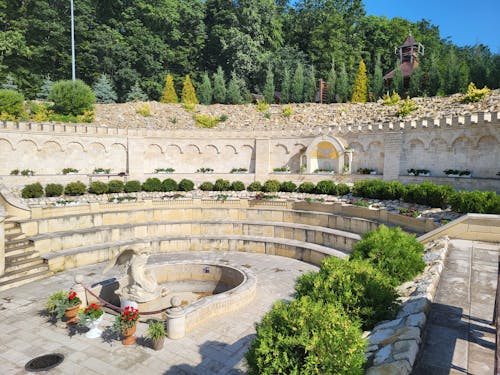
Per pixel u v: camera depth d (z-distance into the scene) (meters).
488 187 21.19
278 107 48.44
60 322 11.61
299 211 23.78
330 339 4.89
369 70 69.44
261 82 63.94
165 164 35.38
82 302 12.48
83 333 10.96
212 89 57.19
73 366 9.16
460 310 7.42
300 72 55.47
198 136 35.81
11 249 16.78
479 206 15.05
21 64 53.28
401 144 26.67
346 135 30.70
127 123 41.31
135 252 12.83
